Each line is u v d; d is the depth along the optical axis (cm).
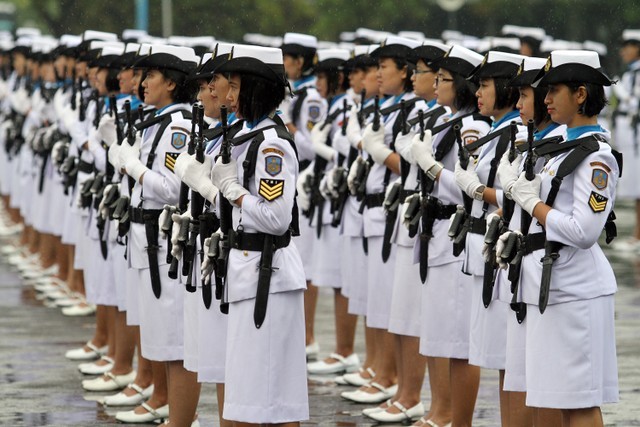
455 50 2220
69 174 3300
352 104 2964
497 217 1905
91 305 3666
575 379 1759
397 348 2467
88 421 2469
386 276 2547
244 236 1830
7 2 9231
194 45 3297
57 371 2916
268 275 1817
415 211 2248
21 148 4762
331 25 7338
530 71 1889
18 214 5253
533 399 1781
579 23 7056
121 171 2286
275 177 1797
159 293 2217
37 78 4450
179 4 6781
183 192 2120
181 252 1998
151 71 2259
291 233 1853
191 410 2228
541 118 1898
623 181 4916
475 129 2192
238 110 1848
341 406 2594
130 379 2722
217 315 1981
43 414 2525
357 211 2752
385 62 2541
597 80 1761
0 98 5159
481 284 2064
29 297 3975
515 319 1880
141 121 2316
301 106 3066
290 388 1842
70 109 3142
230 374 1844
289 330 1841
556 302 1762
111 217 2525
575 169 1739
